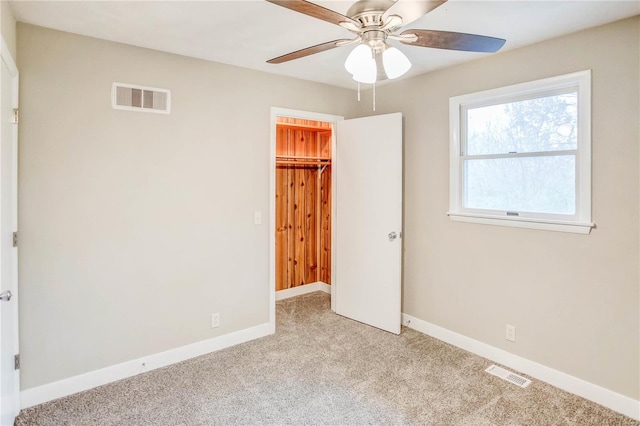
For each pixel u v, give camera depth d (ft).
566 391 8.14
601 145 7.45
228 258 10.23
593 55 7.48
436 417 7.22
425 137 10.85
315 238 15.62
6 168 6.48
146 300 8.95
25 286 7.43
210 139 9.72
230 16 6.97
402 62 5.81
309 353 9.95
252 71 10.38
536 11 6.72
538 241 8.54
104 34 7.83
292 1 4.62
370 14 5.30
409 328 11.61
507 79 8.90
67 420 7.11
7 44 6.35
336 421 7.10
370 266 11.76
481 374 8.84
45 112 7.52
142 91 8.63
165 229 9.13
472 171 9.95
